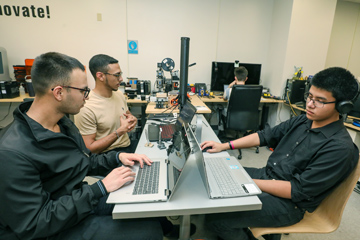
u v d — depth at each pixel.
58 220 0.77
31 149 0.79
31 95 3.02
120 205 0.81
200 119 1.44
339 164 0.91
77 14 3.33
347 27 3.96
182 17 3.59
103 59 1.57
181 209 0.81
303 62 3.56
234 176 1.02
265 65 4.06
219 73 3.71
